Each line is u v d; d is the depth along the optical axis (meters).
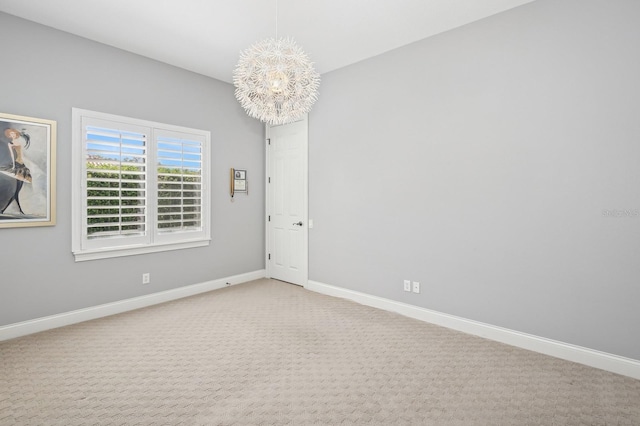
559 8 2.41
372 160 3.59
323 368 2.31
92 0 2.54
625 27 2.18
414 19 2.80
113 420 1.76
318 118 4.12
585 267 2.36
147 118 3.59
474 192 2.87
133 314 3.37
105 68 3.27
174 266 3.88
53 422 1.75
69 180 3.07
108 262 3.34
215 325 3.09
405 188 3.33
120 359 2.43
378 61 3.50
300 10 2.67
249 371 2.27
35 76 2.86
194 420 1.77
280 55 1.99
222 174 4.34
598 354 2.31
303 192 4.33
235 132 4.48
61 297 3.04
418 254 3.25
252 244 4.76
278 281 4.69
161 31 3.03
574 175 2.39
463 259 2.95
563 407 1.89
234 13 2.72
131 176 3.49
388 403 1.92
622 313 2.23
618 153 2.22
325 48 3.35
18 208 2.79
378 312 3.45
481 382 2.14
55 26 2.93
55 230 3.00
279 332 2.94
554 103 2.46
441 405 1.90
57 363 2.36
